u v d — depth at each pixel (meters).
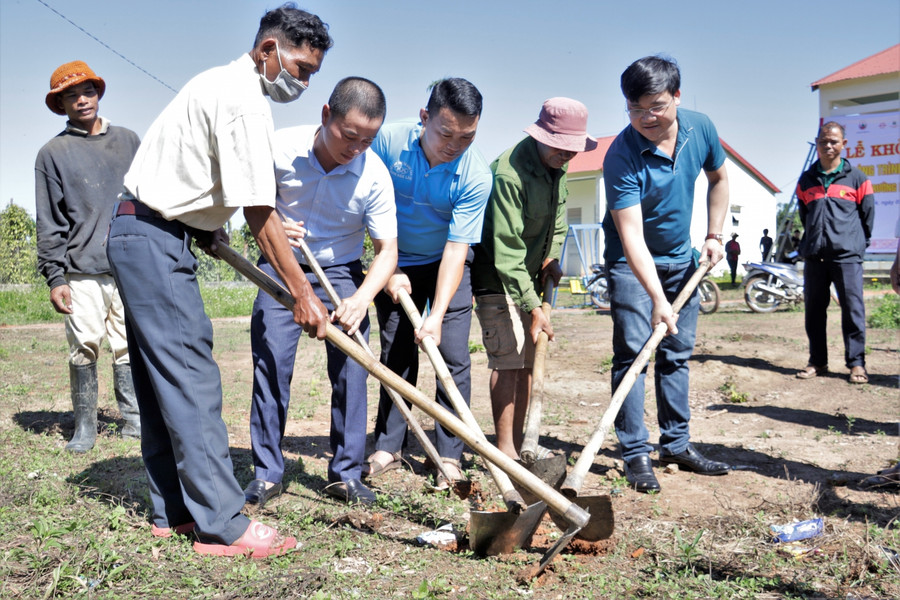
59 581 2.80
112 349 5.36
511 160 4.42
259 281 3.42
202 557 3.19
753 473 4.79
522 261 4.40
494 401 4.78
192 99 3.11
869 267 21.91
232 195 3.05
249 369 8.94
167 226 3.21
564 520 3.22
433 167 4.24
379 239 4.06
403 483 4.59
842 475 4.67
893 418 6.35
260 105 3.12
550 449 5.39
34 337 12.29
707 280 15.50
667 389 4.86
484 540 3.36
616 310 4.74
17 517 3.50
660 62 4.20
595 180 30.34
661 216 4.65
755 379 8.16
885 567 3.16
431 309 4.16
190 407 3.21
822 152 7.81
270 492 4.08
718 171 4.79
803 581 3.10
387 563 3.28
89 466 4.59
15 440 5.13
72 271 5.03
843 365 8.81
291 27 3.22
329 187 3.98
